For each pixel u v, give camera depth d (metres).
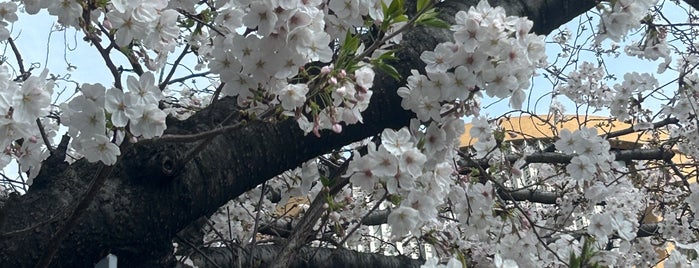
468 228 2.76
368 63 1.99
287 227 4.20
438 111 2.18
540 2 3.08
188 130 2.30
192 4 2.12
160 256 2.30
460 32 1.96
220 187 2.34
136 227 2.16
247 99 1.86
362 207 4.11
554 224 4.36
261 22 1.71
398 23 2.11
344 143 2.59
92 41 1.75
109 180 2.17
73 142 1.67
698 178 4.73
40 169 2.16
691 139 4.47
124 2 1.65
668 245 4.70
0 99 1.47
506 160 3.44
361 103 1.87
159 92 1.66
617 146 5.30
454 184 2.62
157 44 1.82
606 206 3.88
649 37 4.11
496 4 2.96
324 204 2.24
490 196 2.71
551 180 4.62
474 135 3.06
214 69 1.87
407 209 2.04
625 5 2.42
